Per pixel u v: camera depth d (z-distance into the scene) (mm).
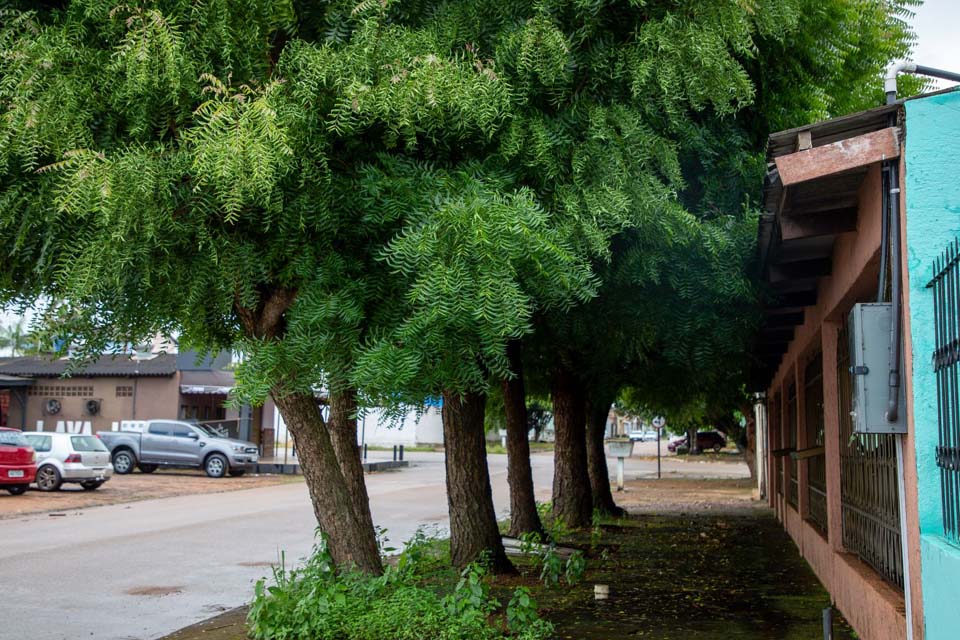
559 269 5469
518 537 12953
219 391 36750
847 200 6328
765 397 22656
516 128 6371
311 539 15055
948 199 4734
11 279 6316
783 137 5238
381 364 5480
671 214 7406
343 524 7988
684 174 8891
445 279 5098
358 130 5930
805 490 13078
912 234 4766
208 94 5824
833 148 5094
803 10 9125
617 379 15352
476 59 6441
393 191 6059
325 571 7938
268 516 18734
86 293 5227
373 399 5844
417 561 9844
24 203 5801
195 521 17766
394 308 6254
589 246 6629
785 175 5160
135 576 11266
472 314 5176
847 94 10500
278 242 6203
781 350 14914
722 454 64938
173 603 9516
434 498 23578
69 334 6332
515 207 5441
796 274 8094
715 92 6480
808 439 12172
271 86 5617
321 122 5969
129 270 5867
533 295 5840
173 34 5531
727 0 6438
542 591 9969
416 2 6996
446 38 6715
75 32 5832
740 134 8953
